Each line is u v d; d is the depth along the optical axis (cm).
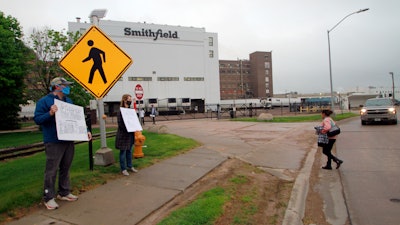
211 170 730
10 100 2484
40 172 710
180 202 514
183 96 6581
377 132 1628
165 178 645
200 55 6762
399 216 473
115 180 625
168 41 6469
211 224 414
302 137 1442
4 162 990
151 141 1188
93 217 435
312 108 5062
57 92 493
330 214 496
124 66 741
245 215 460
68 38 2617
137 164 762
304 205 539
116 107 6069
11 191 523
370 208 511
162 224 403
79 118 520
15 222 416
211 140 1313
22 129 2984
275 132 1684
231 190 580
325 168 809
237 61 12381
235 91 12294
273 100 8444
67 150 500
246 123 2486
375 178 695
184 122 3044
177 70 6544
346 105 6538
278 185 641
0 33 2288
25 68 2439
